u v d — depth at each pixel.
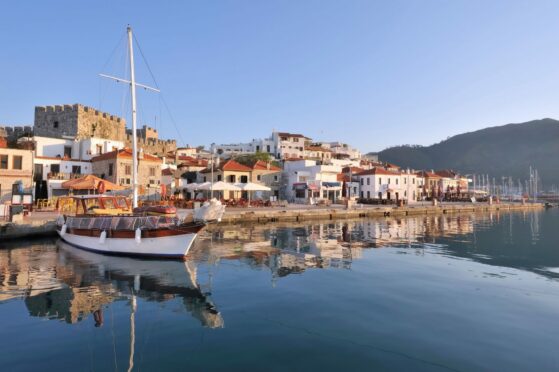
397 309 11.17
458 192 101.75
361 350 8.28
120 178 47.78
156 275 15.81
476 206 72.50
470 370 7.38
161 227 19.47
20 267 17.53
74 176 48.28
